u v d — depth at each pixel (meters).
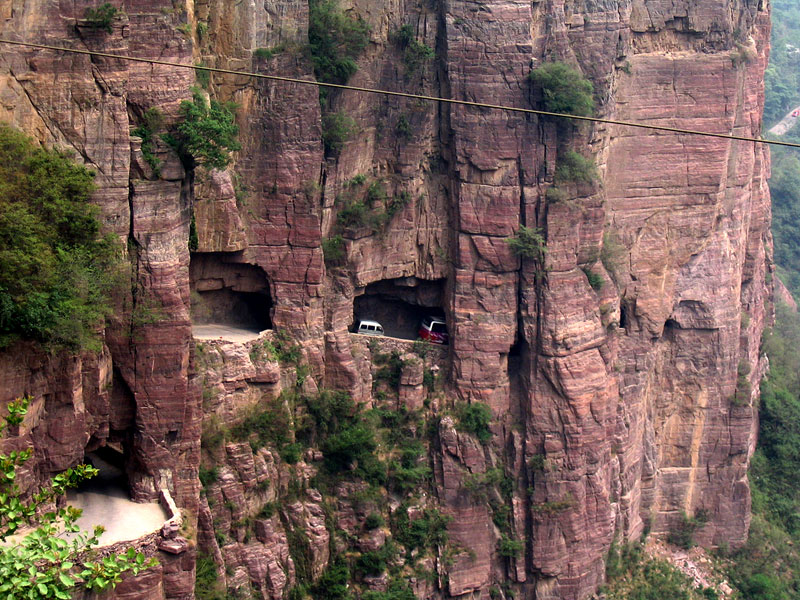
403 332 69.31
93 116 47.16
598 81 67.06
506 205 65.12
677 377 74.44
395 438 65.31
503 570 66.50
